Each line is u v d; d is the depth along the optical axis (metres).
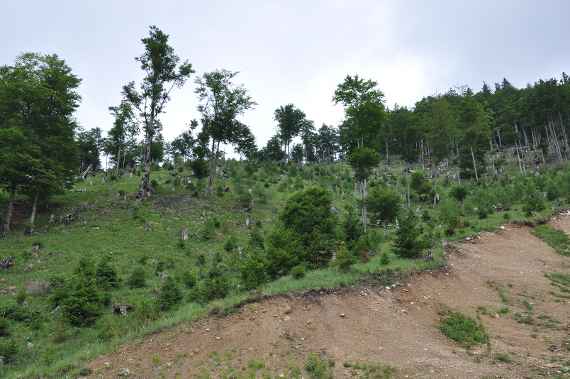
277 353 12.27
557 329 14.77
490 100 83.62
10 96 32.75
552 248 25.92
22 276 21.62
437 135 55.34
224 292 17.38
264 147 79.38
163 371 11.47
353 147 35.78
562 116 67.88
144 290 20.70
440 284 18.94
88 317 16.89
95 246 27.11
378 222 36.16
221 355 12.14
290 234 22.33
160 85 39.28
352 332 13.84
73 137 37.16
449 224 29.36
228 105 43.91
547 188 37.94
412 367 11.70
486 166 66.31
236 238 31.56
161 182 47.25
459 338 14.22
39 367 12.84
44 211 34.50
